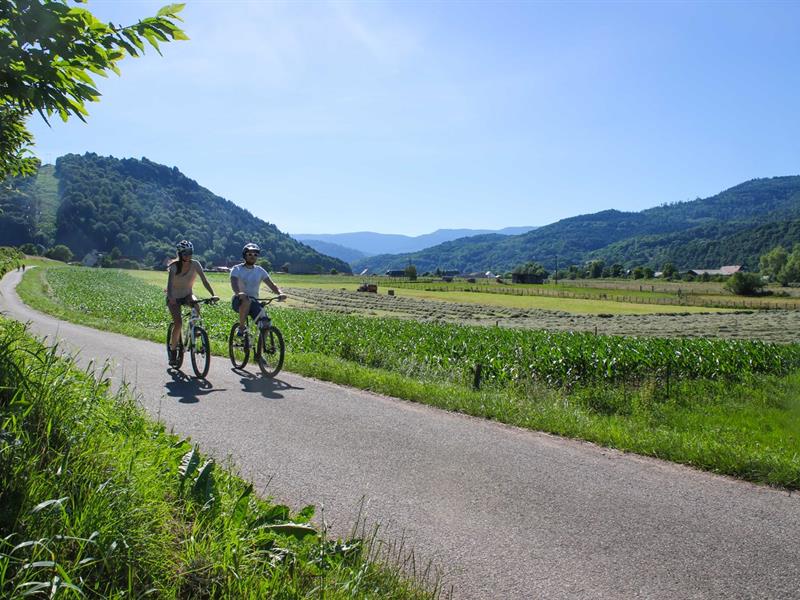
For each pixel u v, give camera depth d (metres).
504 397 8.36
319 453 5.25
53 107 3.48
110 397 4.77
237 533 2.92
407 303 70.88
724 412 12.04
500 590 3.07
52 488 2.63
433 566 3.30
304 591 2.60
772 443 8.54
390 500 4.25
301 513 3.44
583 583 3.18
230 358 10.70
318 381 8.98
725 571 3.35
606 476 4.97
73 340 12.43
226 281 97.12
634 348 19.06
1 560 2.05
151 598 2.32
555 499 4.39
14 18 3.09
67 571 2.19
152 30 3.42
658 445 5.78
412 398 7.90
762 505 4.40
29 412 3.23
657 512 4.20
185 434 5.62
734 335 38.62
